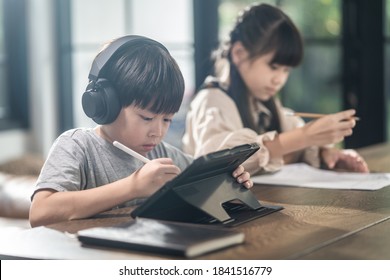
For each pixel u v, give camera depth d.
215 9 3.98
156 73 1.55
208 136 2.29
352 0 3.93
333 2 3.95
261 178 2.12
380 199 1.74
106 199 1.48
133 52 1.57
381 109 3.98
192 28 4.04
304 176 2.16
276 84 2.37
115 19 4.50
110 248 1.23
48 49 4.73
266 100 2.48
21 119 4.81
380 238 1.32
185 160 1.91
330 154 2.39
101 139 1.69
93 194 1.49
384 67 3.96
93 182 1.65
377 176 2.15
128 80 1.55
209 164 1.38
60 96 4.77
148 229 1.27
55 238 1.32
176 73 1.59
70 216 1.49
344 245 1.26
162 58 1.58
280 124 2.53
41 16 4.70
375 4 3.91
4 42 4.77
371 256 1.19
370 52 3.94
